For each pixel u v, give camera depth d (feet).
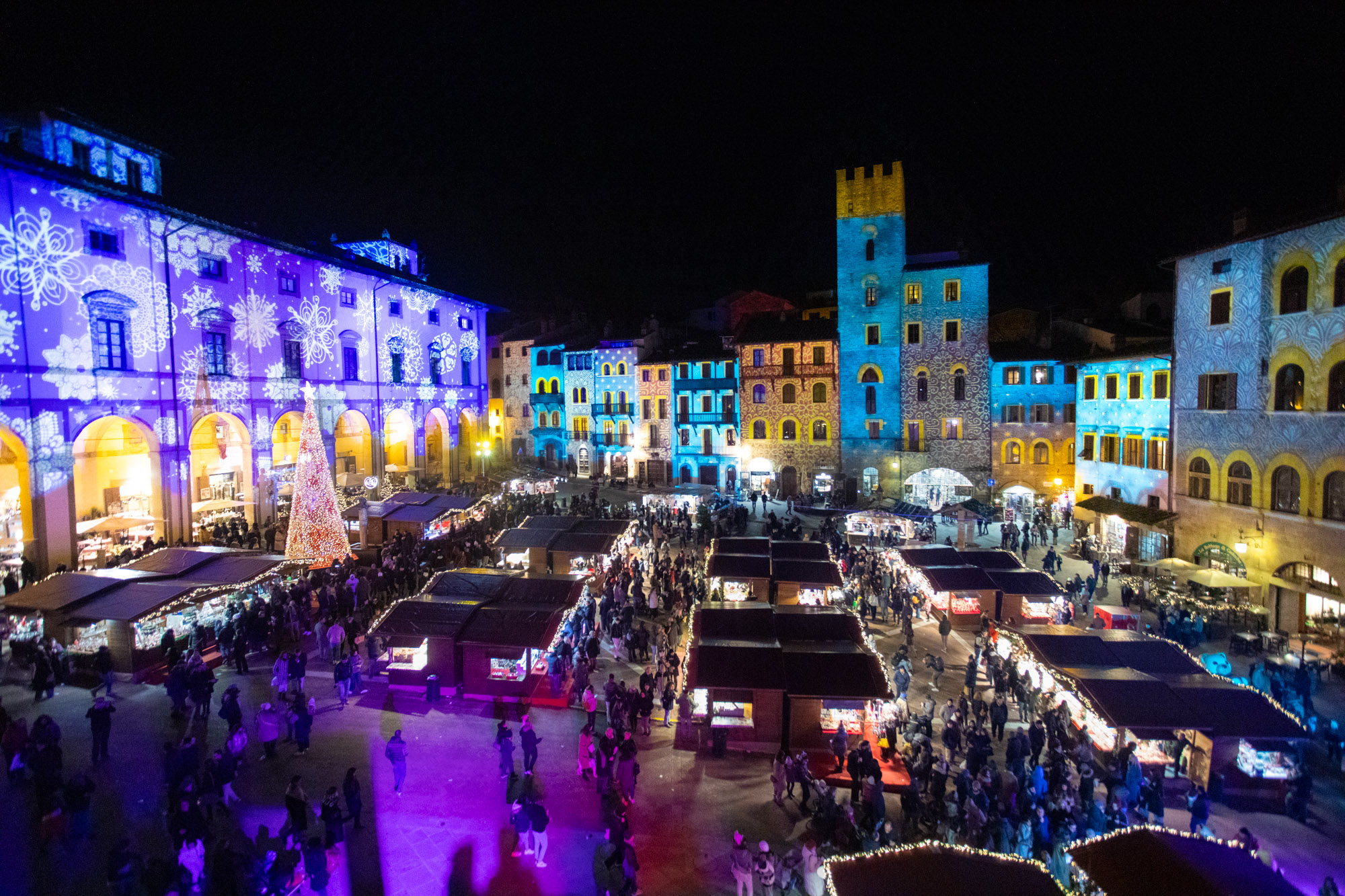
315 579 98.48
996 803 51.52
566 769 61.77
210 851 47.37
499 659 74.13
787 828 54.54
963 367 175.11
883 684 65.00
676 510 163.94
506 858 49.90
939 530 156.66
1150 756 61.26
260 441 133.59
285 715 65.36
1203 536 109.09
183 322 118.42
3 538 109.91
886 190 179.22
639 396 213.66
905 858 38.42
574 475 229.86
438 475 195.31
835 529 141.79
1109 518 133.28
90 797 53.47
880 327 181.27
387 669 75.92
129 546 107.55
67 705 69.00
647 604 100.37
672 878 48.80
